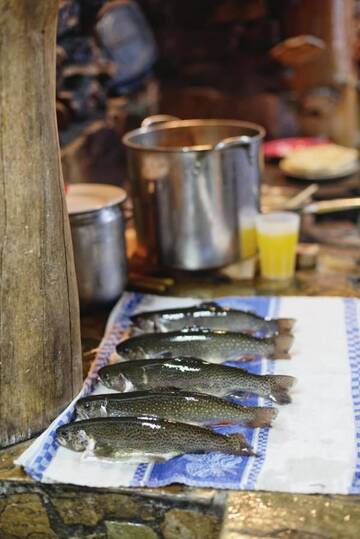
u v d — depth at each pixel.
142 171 2.05
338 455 1.51
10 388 1.57
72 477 1.50
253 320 1.84
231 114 3.34
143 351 1.75
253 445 1.54
